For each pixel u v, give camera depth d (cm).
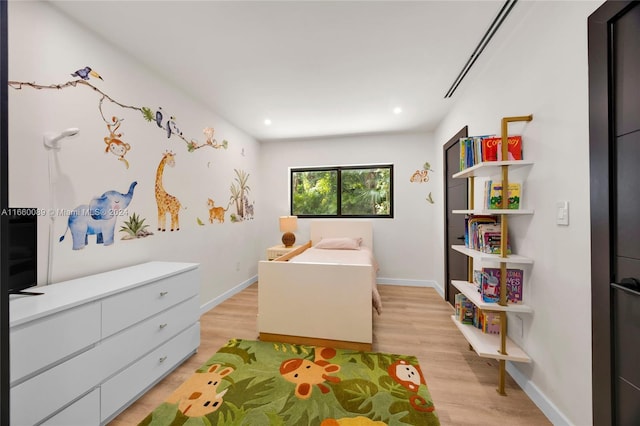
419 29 168
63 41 154
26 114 138
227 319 263
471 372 174
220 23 163
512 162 149
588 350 112
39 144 143
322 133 390
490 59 201
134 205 201
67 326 114
